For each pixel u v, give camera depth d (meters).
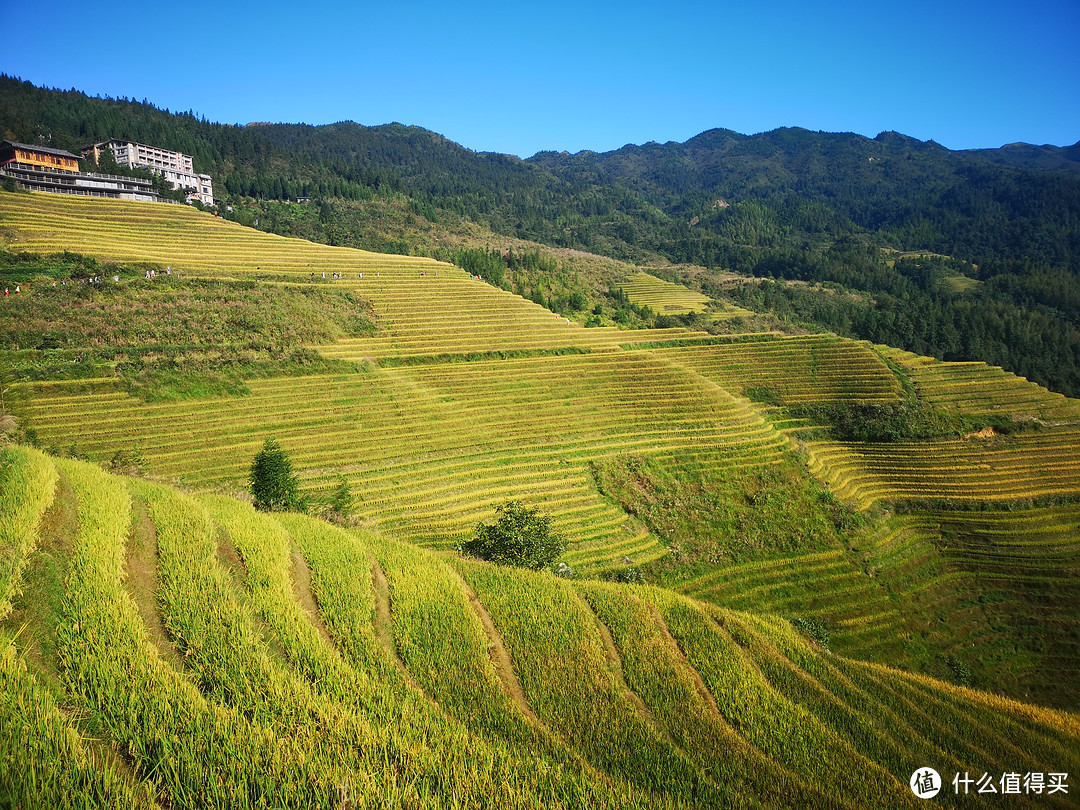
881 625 47.66
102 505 24.22
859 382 82.38
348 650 19.41
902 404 77.12
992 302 171.50
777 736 18.02
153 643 17.09
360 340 76.31
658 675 20.36
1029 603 50.97
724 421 70.50
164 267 80.44
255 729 14.04
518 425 65.00
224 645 17.31
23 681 13.83
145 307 68.56
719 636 23.12
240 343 66.81
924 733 19.75
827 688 21.42
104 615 17.09
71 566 19.47
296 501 37.97
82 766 12.01
